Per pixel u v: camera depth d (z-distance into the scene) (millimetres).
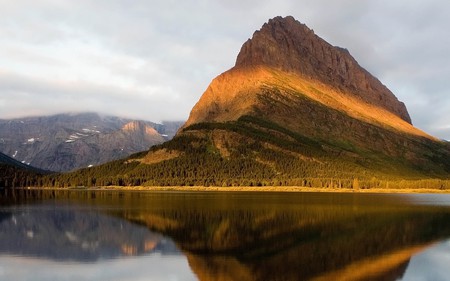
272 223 120875
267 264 73500
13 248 88000
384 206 184375
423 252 84000
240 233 104000
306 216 137875
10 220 129500
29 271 69812
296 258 77938
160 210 156250
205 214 142750
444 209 172250
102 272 68875
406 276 66938
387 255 81062
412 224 123062
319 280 64312
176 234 103000
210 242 92812
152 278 65375
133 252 83312
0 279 65250
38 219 131750
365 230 110188
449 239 98562
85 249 86438
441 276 66938
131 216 137875
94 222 124125
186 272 68562
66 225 118812
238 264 73438
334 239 96812
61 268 71438
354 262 75250
